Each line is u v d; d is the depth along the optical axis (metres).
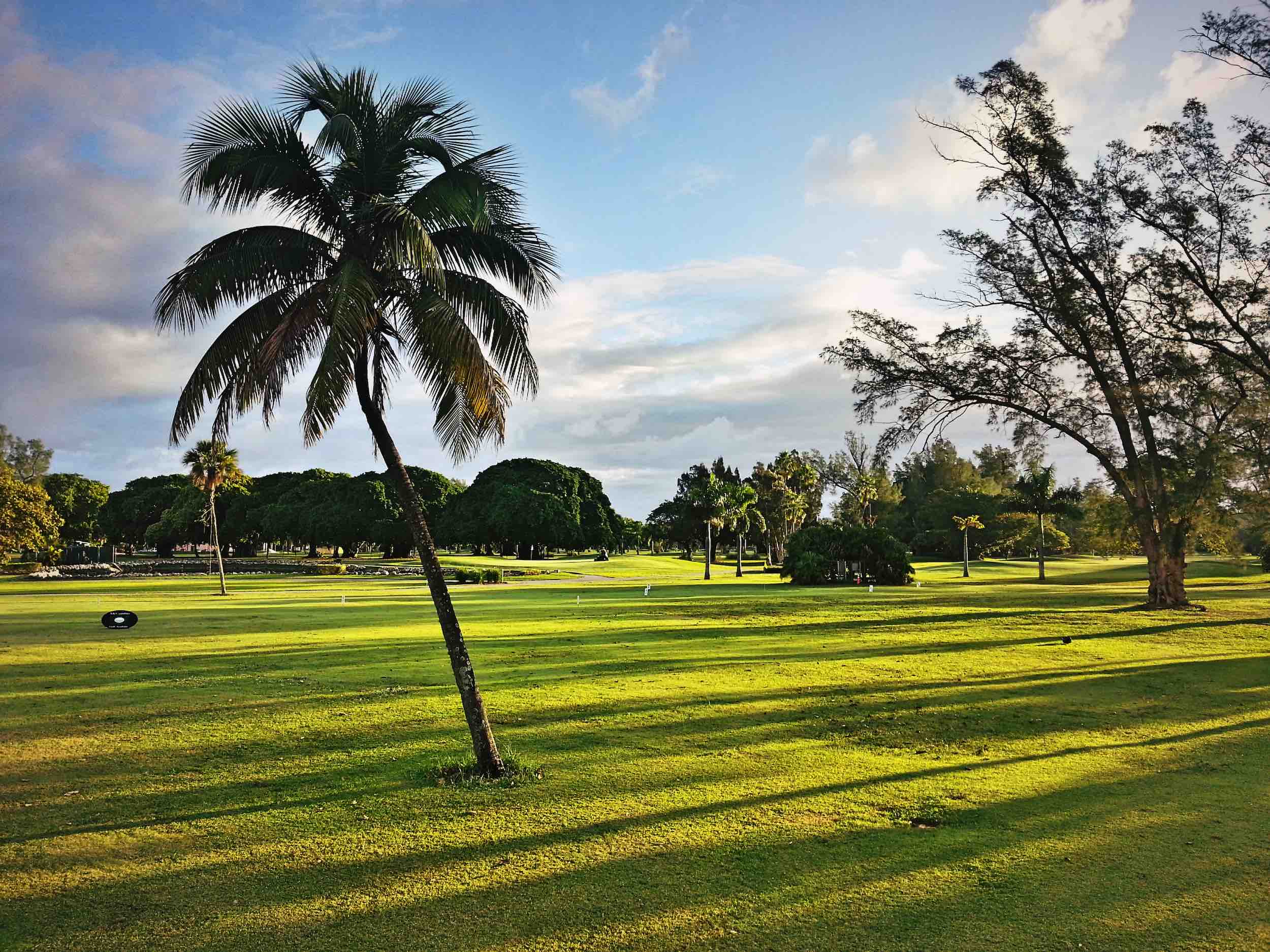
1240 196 24.86
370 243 9.38
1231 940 5.00
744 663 16.53
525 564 92.12
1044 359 28.52
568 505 107.12
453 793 8.14
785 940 5.07
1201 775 8.68
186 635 22.41
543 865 6.30
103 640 21.14
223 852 6.68
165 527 108.69
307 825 7.30
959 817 7.30
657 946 5.01
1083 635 21.23
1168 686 14.02
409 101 9.74
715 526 72.19
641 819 7.32
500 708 12.17
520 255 10.09
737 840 6.79
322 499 110.50
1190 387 25.70
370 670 15.76
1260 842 6.63
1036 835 6.86
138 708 12.33
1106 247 27.53
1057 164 27.31
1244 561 26.73
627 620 25.92
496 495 103.94
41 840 6.98
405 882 6.02
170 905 5.70
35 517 59.84
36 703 12.73
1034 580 62.81
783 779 8.55
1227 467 24.11
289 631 23.45
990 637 20.73
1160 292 25.98
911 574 52.00
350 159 9.38
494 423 10.12
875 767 9.04
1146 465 28.83
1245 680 14.56
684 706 12.21
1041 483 63.38
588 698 12.88
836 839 6.78
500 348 9.60
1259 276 24.72
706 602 33.53
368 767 9.15
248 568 83.81
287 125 9.18
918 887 5.83
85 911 5.62
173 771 9.07
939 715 11.70
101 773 9.02
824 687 13.78
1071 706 12.38
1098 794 7.98
